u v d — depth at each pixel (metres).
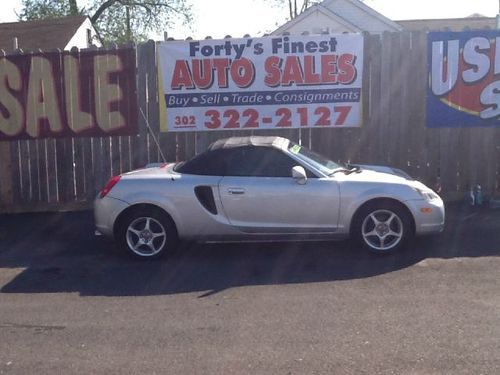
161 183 8.29
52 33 25.30
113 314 6.45
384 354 5.24
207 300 6.79
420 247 8.52
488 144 10.99
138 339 5.75
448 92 10.91
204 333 5.84
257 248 8.82
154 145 11.44
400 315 6.11
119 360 5.32
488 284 6.97
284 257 8.34
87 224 10.62
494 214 10.23
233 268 7.95
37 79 11.41
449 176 11.09
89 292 7.22
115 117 11.38
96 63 11.31
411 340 5.50
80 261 8.54
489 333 5.60
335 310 6.31
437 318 6.00
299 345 5.48
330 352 5.32
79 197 11.62
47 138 11.50
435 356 5.17
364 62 10.99
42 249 9.24
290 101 11.12
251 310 6.41
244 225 8.23
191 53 11.16
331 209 8.13
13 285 7.58
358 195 8.10
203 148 11.34
